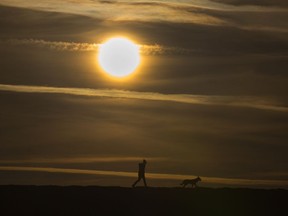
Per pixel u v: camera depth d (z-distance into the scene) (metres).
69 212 128.75
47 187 136.00
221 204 133.62
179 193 136.50
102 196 133.88
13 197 132.12
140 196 134.62
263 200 135.38
